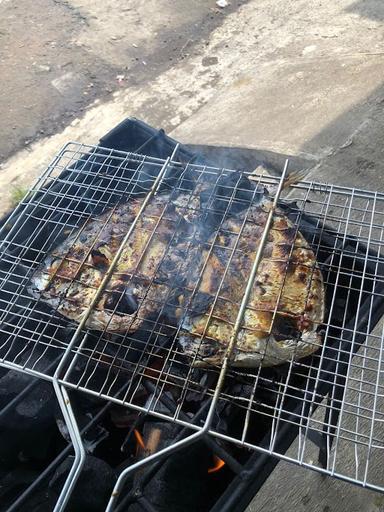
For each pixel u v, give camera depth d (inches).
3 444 48.3
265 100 109.3
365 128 98.3
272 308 42.5
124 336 41.3
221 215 49.4
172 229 48.6
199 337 41.4
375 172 91.5
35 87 121.3
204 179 53.2
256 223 47.8
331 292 50.3
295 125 102.3
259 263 43.5
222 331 41.4
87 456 40.8
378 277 46.4
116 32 132.8
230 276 44.3
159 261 46.3
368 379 67.1
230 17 134.0
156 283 44.8
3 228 50.4
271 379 43.8
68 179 57.8
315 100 106.3
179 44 128.5
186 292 44.2
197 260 46.0
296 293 43.6
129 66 124.4
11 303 44.8
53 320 48.4
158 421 45.9
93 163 57.1
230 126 105.6
